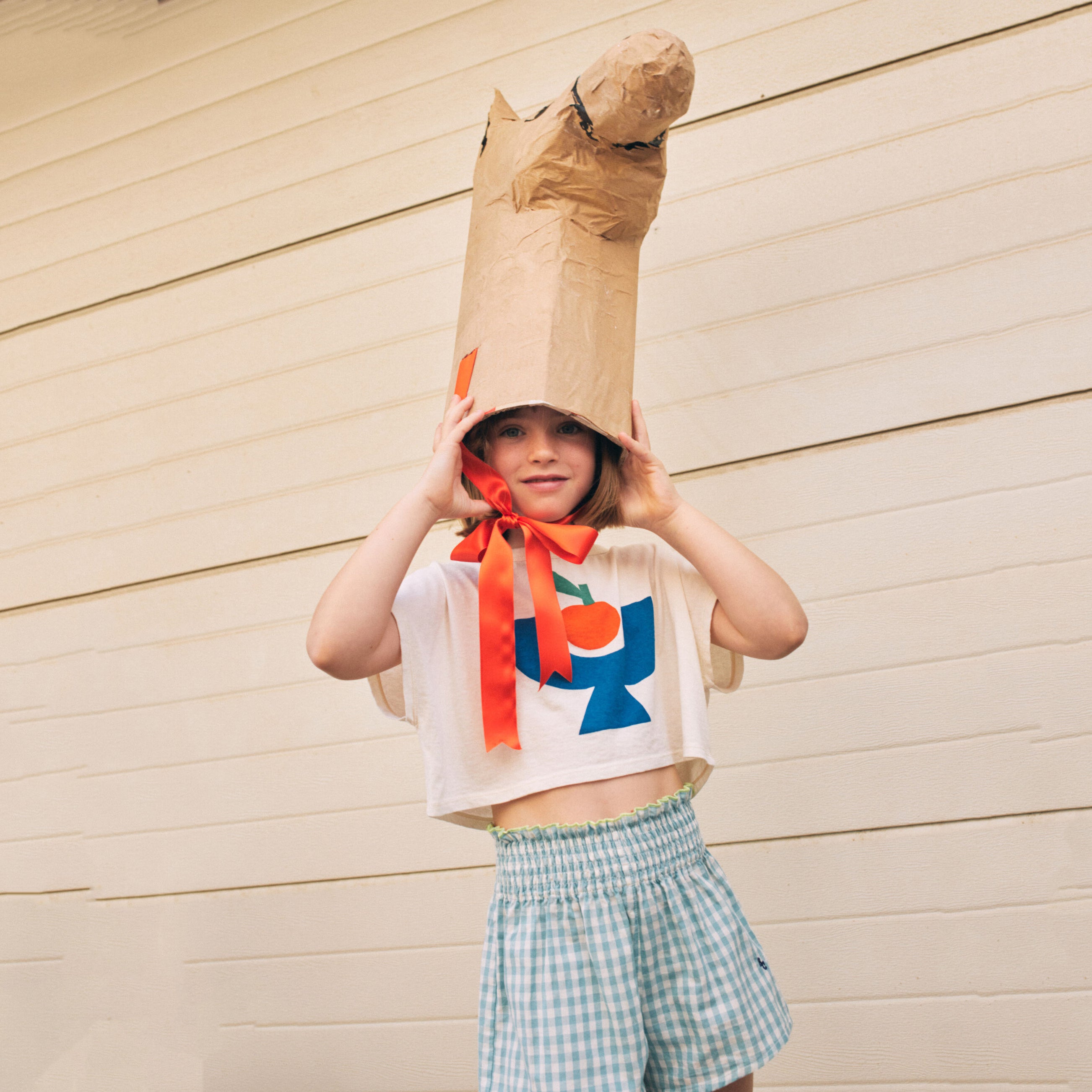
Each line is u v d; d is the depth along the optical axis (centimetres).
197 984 188
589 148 106
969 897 152
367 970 179
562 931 99
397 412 191
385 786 183
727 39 176
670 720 111
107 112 219
